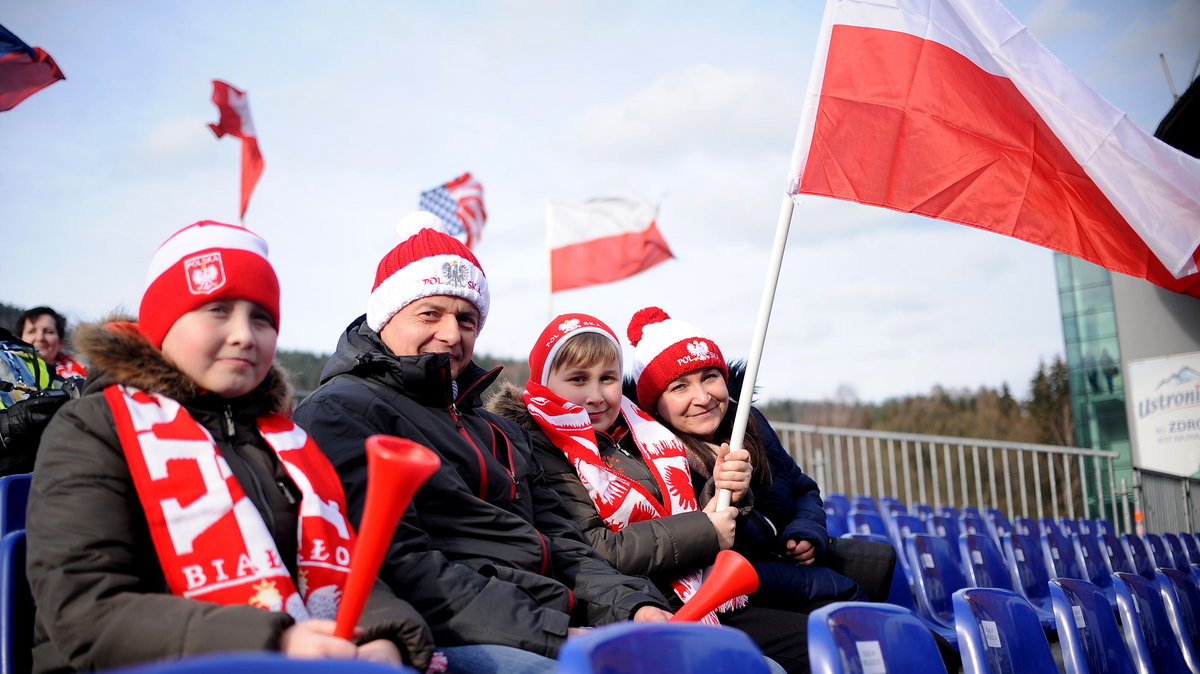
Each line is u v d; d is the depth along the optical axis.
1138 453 12.16
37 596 1.82
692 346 3.83
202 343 2.05
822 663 2.01
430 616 2.37
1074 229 3.93
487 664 2.28
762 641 3.15
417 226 3.14
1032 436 30.80
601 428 3.60
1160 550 7.37
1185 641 4.01
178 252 2.08
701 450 3.81
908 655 2.17
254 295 2.10
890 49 3.84
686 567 3.18
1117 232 3.93
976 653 2.61
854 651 2.07
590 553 2.97
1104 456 10.84
